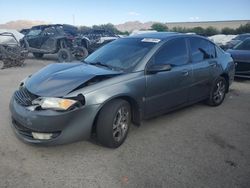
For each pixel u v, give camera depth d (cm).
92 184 326
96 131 399
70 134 368
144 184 328
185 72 510
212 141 448
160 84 463
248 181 341
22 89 424
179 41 520
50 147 405
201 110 598
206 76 569
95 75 404
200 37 579
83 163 369
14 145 411
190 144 434
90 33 1866
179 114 567
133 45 496
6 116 528
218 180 340
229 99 700
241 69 906
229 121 540
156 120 529
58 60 1437
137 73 434
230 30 4525
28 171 348
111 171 352
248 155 405
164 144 430
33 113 364
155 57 463
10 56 1200
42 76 425
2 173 342
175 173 352
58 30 1479
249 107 636
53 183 326
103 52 512
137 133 467
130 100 431
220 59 617
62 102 361
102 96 382
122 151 404
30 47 1523
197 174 351
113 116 390
